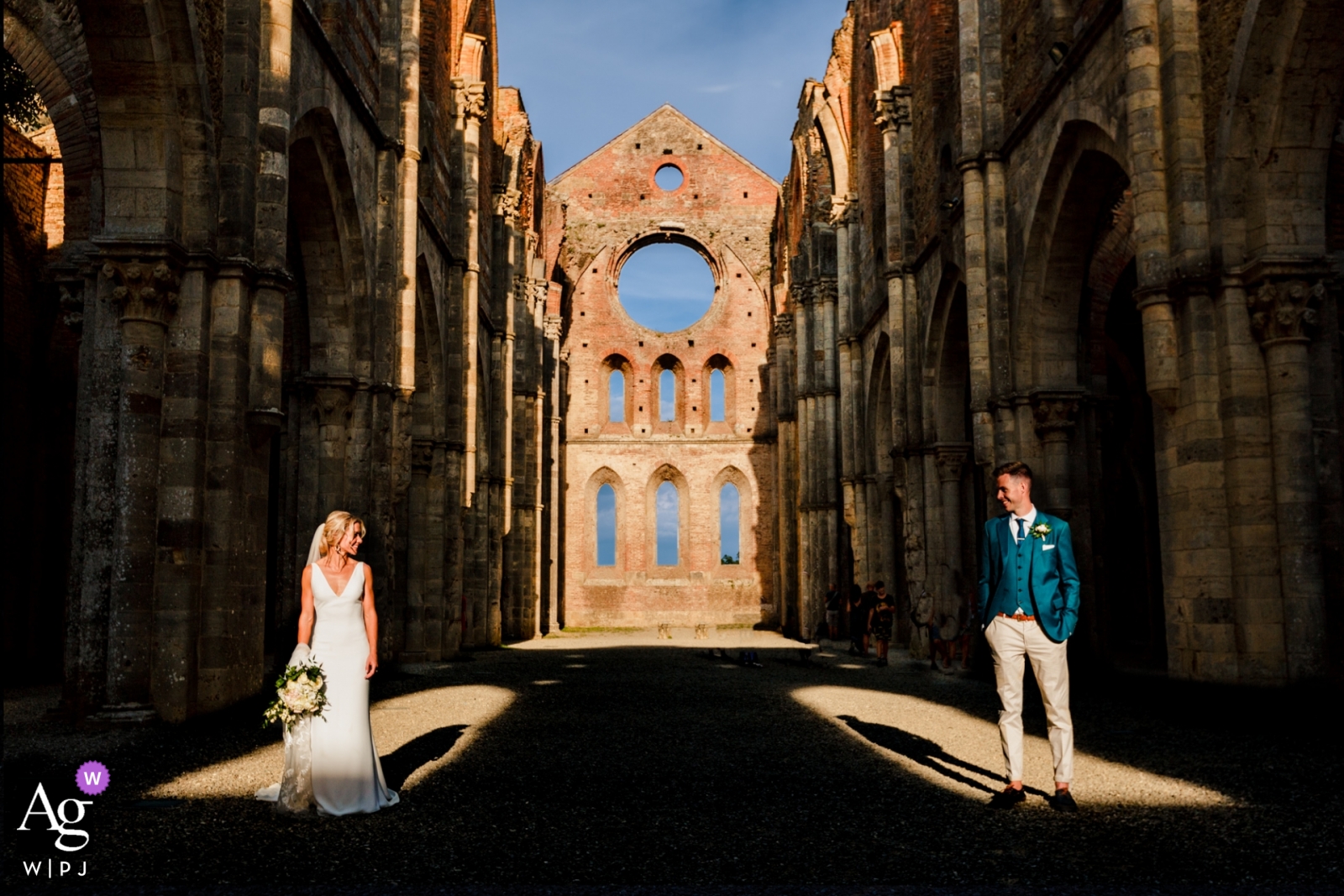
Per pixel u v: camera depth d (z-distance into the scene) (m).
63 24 10.56
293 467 17.80
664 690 14.30
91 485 9.98
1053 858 5.18
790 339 41.59
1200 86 11.04
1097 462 16.22
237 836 5.63
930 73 22.38
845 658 22.81
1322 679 9.83
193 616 10.17
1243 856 5.17
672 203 48.38
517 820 6.08
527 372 35.06
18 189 20.27
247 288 10.98
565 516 46.06
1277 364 10.33
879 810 6.35
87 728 9.52
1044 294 16.22
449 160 24.64
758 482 46.38
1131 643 27.39
